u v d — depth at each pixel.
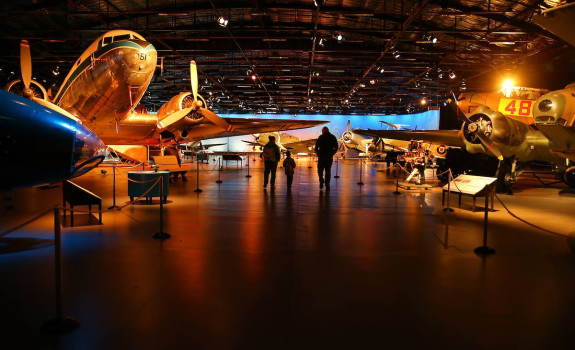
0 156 4.31
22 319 2.99
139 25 19.39
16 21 18.42
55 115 4.64
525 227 6.54
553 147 9.60
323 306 3.27
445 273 4.16
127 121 13.57
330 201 9.41
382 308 3.25
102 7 17.38
